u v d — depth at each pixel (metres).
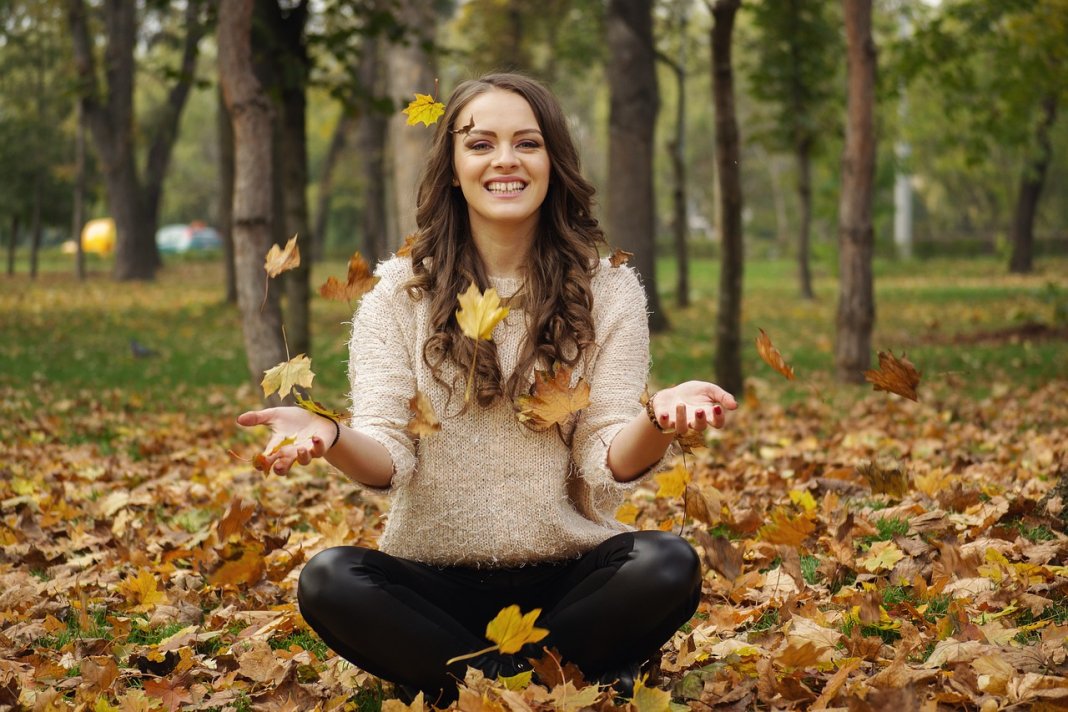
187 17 11.17
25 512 4.42
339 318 17.89
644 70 14.65
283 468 2.03
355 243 54.47
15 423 7.38
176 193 61.00
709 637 2.84
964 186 43.47
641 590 2.23
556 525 2.38
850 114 9.57
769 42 19.09
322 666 2.75
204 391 9.59
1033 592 3.03
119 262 28.98
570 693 2.15
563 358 2.39
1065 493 3.90
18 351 12.54
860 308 9.65
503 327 2.42
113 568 3.84
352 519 4.43
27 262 42.47
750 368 11.47
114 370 10.98
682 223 20.12
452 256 2.45
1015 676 2.33
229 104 6.93
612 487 2.32
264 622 3.19
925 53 11.99
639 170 14.83
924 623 2.85
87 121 27.39
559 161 2.47
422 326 2.43
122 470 5.78
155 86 38.06
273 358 7.01
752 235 64.31
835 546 3.45
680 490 3.14
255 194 6.93
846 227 9.66
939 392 8.86
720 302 8.95
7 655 2.91
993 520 3.85
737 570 2.87
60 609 3.34
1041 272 31.28
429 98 2.39
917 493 4.49
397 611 2.23
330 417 2.12
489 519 2.37
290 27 9.98
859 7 9.47
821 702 2.25
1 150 28.42
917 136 27.62
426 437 2.39
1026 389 8.70
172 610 3.27
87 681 2.64
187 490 5.19
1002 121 13.09
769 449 6.09
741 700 2.35
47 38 28.06
